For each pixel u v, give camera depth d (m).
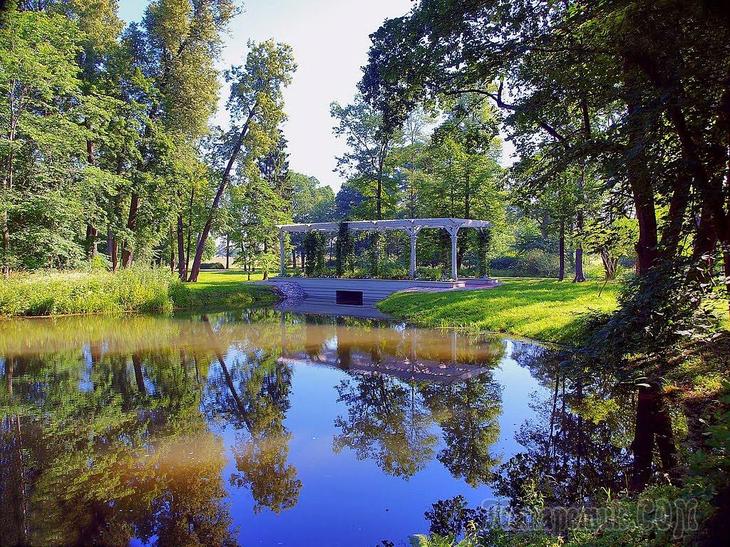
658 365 6.04
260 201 30.83
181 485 4.38
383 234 28.52
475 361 9.21
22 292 16.58
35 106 19.88
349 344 11.53
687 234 5.45
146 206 24.28
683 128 4.94
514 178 9.62
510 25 7.04
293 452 5.13
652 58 5.07
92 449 5.27
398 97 8.57
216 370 9.09
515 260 36.94
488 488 4.18
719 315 5.48
